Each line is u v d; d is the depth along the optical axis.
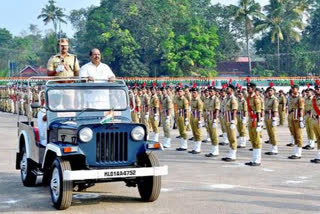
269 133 15.42
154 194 8.77
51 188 8.66
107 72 10.30
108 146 8.41
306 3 70.38
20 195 9.63
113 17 73.56
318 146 13.77
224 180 11.09
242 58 94.50
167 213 8.20
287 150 16.38
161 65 66.94
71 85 9.49
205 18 82.94
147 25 69.25
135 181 8.94
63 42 10.50
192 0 83.62
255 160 13.19
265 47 74.25
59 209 8.43
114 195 9.61
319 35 74.50
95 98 9.52
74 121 9.02
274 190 10.01
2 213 8.28
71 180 8.19
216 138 14.90
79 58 78.88
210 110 14.89
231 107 13.94
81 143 8.26
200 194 9.63
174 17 73.31
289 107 16.97
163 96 17.86
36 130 9.90
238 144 17.22
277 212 8.23
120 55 68.69
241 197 9.37
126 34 68.31
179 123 16.38
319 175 11.75
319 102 13.70
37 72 79.94
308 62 68.19
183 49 66.44
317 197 9.37
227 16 81.00
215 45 68.19
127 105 9.65
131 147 8.55
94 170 8.09
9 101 38.84
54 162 8.56
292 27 67.38
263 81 47.94
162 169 8.54
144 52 70.31
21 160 10.83
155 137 18.89
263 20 69.25
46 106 9.30
